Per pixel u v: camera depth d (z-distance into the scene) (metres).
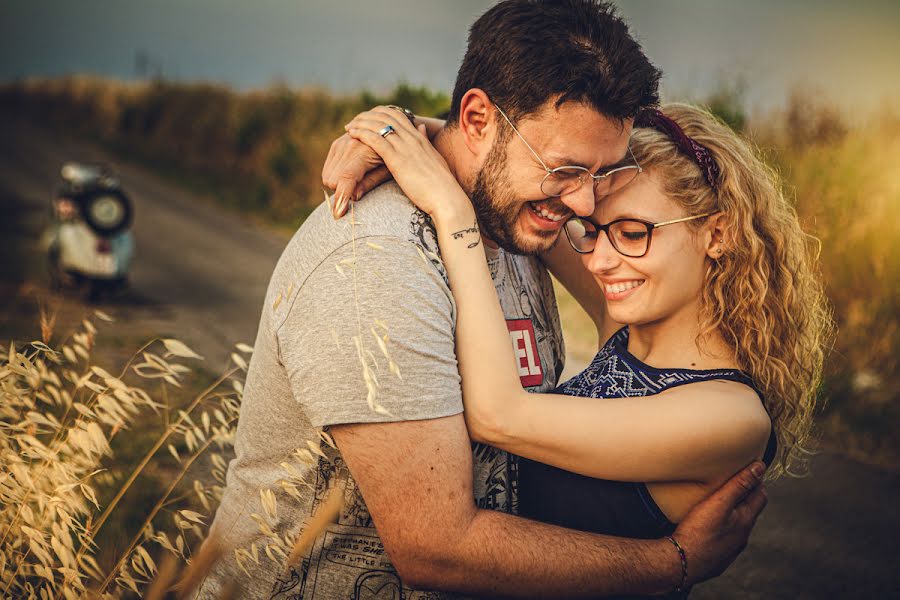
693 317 1.73
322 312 1.45
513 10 1.55
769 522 3.76
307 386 1.45
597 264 1.71
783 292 1.74
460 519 1.43
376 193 1.57
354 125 1.66
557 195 1.58
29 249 9.50
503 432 1.50
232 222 12.09
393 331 1.41
